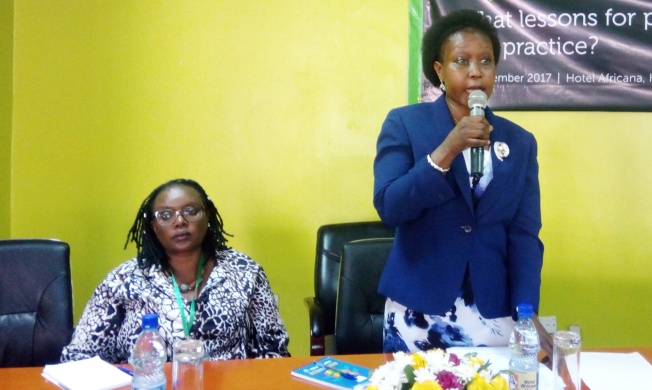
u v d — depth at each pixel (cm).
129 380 146
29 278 192
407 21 277
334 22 279
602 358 161
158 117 285
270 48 281
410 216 142
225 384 144
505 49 273
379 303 207
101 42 282
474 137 128
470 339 150
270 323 195
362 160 284
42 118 286
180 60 283
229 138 286
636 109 271
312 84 282
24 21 282
